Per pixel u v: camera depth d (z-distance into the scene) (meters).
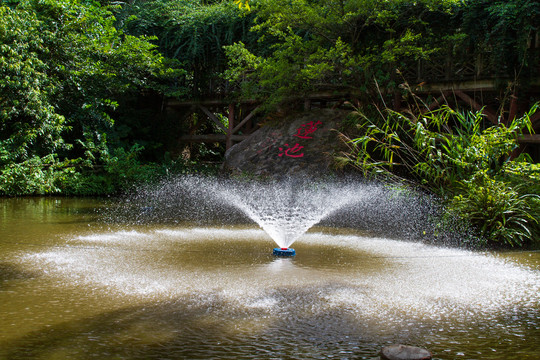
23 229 5.36
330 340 2.11
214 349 1.99
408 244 4.75
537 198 5.27
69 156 12.25
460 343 2.09
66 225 5.75
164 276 3.27
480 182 5.47
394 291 2.96
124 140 13.49
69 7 11.38
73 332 2.17
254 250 4.30
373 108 10.52
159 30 13.84
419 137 5.95
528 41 9.86
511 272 3.55
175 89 13.38
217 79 13.45
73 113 11.49
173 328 2.25
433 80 10.19
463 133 6.52
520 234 4.77
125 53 11.64
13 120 10.18
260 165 10.39
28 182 9.55
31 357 1.88
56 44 10.83
